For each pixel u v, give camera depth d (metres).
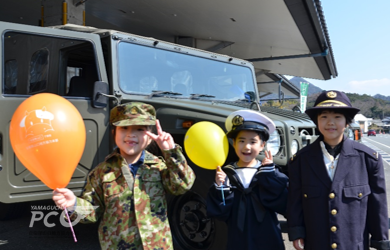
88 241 3.65
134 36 3.36
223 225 2.61
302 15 9.24
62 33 2.94
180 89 3.66
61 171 1.76
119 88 3.12
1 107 2.68
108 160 1.98
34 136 1.70
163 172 1.96
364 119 109.38
